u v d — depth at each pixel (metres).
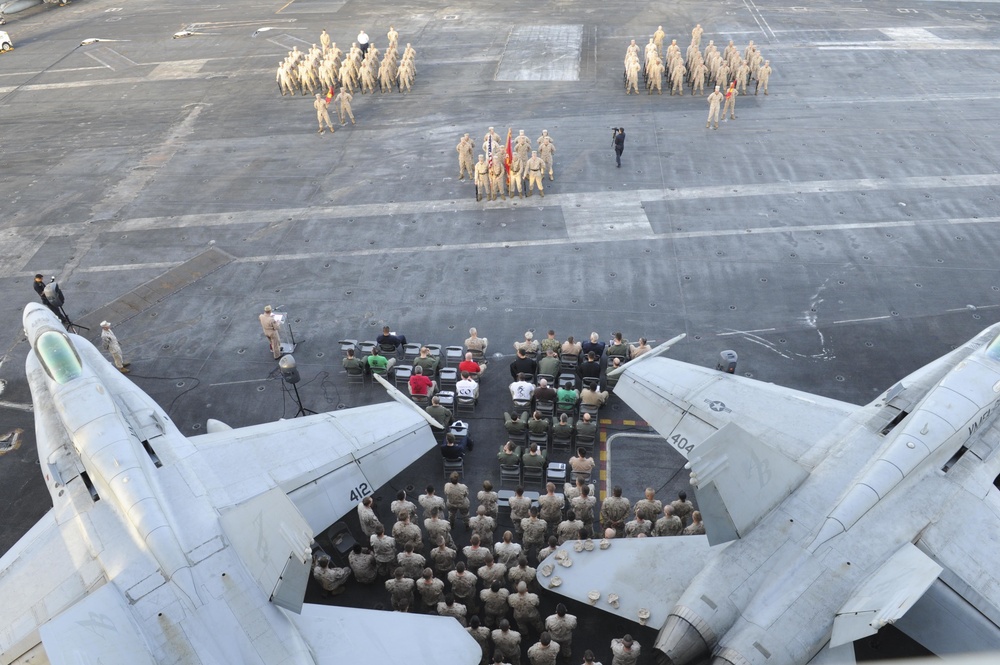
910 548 11.47
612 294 23.17
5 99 40.16
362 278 24.44
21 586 12.23
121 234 27.36
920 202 27.28
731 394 15.81
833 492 12.57
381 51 44.44
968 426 13.49
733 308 22.34
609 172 30.17
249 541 10.90
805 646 10.78
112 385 15.63
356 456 14.77
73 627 9.93
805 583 11.34
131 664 9.66
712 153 31.36
